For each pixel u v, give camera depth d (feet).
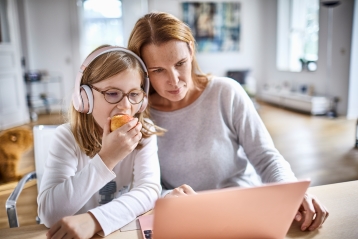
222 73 23.61
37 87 20.65
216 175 3.55
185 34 3.05
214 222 1.86
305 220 2.32
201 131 3.61
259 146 3.51
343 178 8.75
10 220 3.30
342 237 2.22
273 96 21.72
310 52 20.44
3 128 15.88
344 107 17.08
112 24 21.34
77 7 20.62
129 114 2.77
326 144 11.99
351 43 16.26
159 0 21.67
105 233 2.28
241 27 23.38
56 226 2.22
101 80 2.66
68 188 2.50
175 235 1.84
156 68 3.06
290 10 22.24
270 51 23.61
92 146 3.01
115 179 3.19
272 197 1.86
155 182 2.94
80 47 21.03
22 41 19.90
